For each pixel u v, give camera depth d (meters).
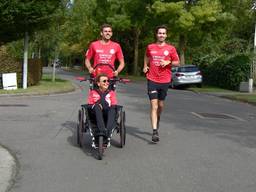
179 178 7.30
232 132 12.05
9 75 24.44
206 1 38.62
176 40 48.84
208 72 36.84
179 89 33.56
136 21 44.88
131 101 19.77
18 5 23.22
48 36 33.50
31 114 14.35
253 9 42.12
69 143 9.90
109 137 8.73
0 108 15.87
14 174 7.41
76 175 7.41
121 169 7.81
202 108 18.20
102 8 53.16
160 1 39.34
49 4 24.34
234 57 32.66
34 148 9.38
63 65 110.62
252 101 22.27
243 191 6.66
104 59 9.44
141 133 11.34
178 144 10.07
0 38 25.92
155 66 10.06
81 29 37.59
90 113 9.00
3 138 10.40
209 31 41.09
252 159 8.75
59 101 18.84
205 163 8.33
